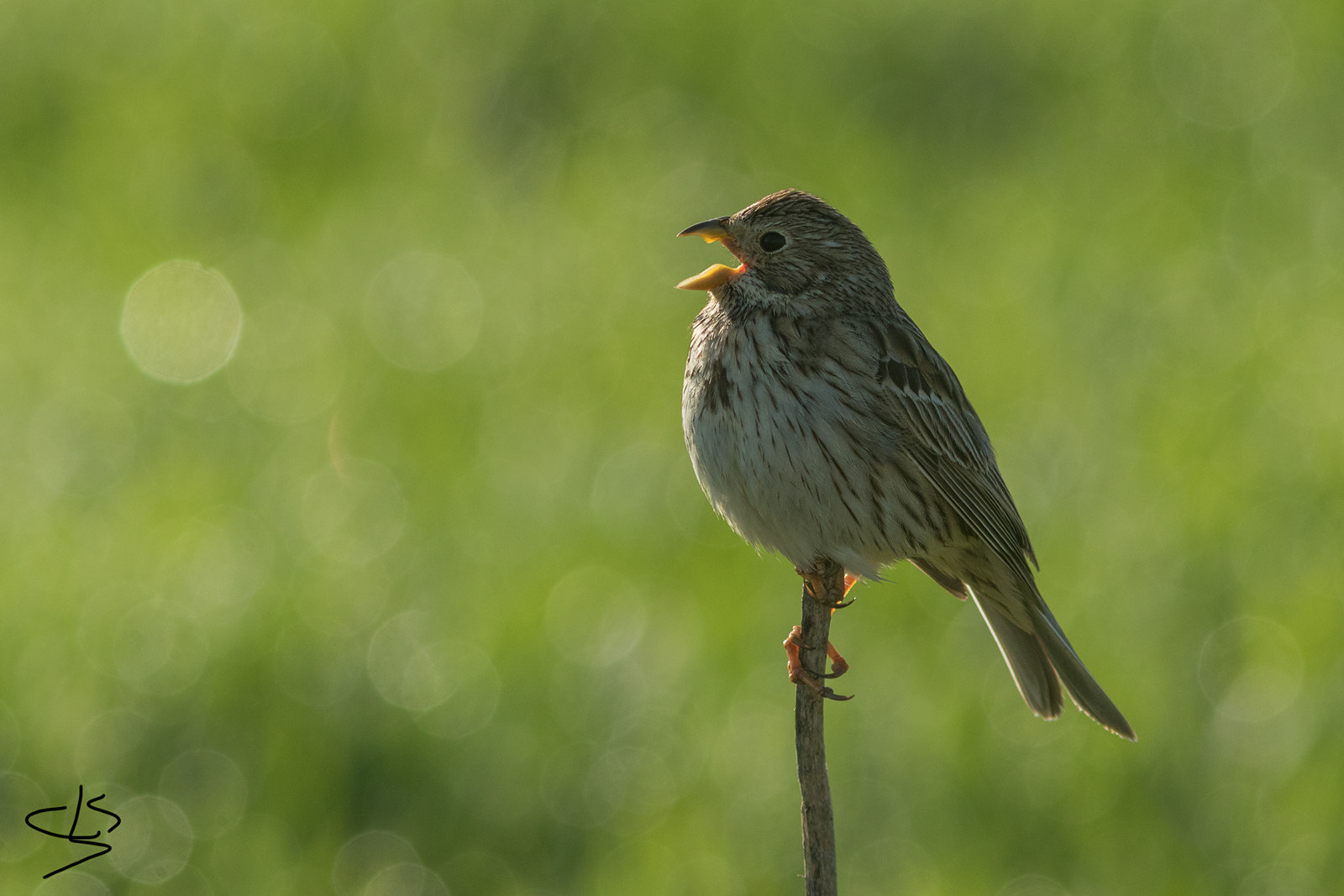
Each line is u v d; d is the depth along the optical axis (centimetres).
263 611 1177
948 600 1141
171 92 2205
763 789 1020
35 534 1345
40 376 1642
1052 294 1608
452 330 1627
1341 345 1459
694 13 2164
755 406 776
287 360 1622
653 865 982
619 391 1452
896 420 789
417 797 1041
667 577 1192
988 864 984
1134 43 2086
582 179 1939
